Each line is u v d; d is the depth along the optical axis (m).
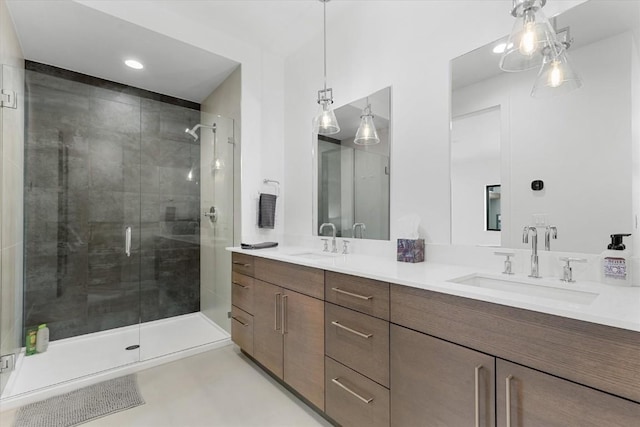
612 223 1.20
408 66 1.92
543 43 1.15
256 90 2.88
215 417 1.72
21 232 2.38
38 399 1.89
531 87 1.43
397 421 1.26
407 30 1.93
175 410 1.78
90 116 2.79
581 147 1.28
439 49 1.76
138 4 2.24
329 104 2.27
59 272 2.64
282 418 1.71
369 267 1.56
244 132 2.81
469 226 1.63
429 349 1.15
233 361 2.42
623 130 1.18
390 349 1.29
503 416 0.95
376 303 1.36
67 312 2.68
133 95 3.23
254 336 2.23
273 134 2.99
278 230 3.01
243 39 2.74
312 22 2.50
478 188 1.60
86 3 2.03
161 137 3.16
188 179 3.34
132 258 3.02
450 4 1.71
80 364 2.29
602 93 1.23
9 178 2.10
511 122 1.49
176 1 2.27
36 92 2.51
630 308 0.84
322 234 2.58
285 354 1.91
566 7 1.33
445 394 1.10
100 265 2.85
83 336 2.74
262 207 2.83
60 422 1.67
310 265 1.70
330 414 1.58
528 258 1.42
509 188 1.49
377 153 2.11
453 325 1.08
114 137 2.91
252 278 2.28
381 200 2.08
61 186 2.65
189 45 2.49
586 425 0.80
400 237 1.86
